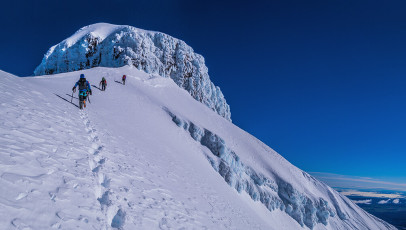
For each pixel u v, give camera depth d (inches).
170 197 337.7
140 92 1398.9
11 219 131.0
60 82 892.0
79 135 343.3
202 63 3203.7
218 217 416.5
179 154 791.1
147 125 869.8
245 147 2058.3
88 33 2474.2
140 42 2297.0
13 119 264.7
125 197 246.5
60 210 163.6
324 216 2222.0
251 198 1562.5
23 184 162.7
